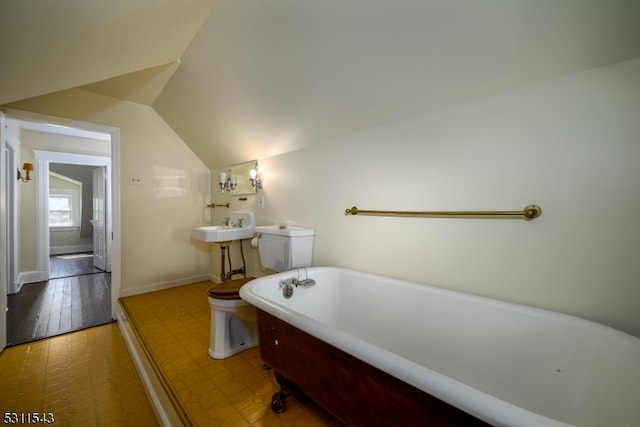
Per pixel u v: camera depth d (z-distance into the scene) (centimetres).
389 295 159
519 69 113
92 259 570
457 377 128
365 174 181
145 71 222
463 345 128
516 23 100
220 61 189
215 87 216
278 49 157
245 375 160
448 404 72
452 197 142
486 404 61
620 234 99
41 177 382
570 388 97
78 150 400
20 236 370
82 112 254
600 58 98
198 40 182
